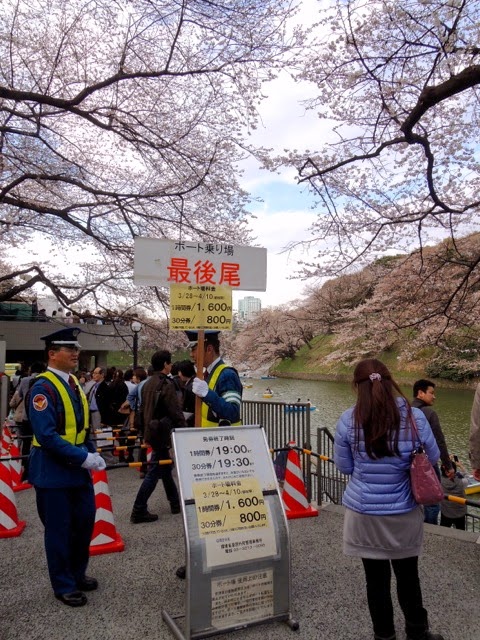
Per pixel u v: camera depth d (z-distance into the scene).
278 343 41.38
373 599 2.98
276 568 3.35
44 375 3.76
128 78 9.84
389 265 10.76
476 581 4.03
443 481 6.84
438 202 7.80
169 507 6.52
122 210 11.25
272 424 8.27
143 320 17.08
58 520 3.68
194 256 4.05
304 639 3.20
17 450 8.00
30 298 21.59
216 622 3.16
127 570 4.37
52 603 3.75
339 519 5.73
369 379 3.02
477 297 10.11
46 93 10.70
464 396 21.47
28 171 11.79
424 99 6.02
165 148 11.12
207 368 4.23
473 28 6.61
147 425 6.08
